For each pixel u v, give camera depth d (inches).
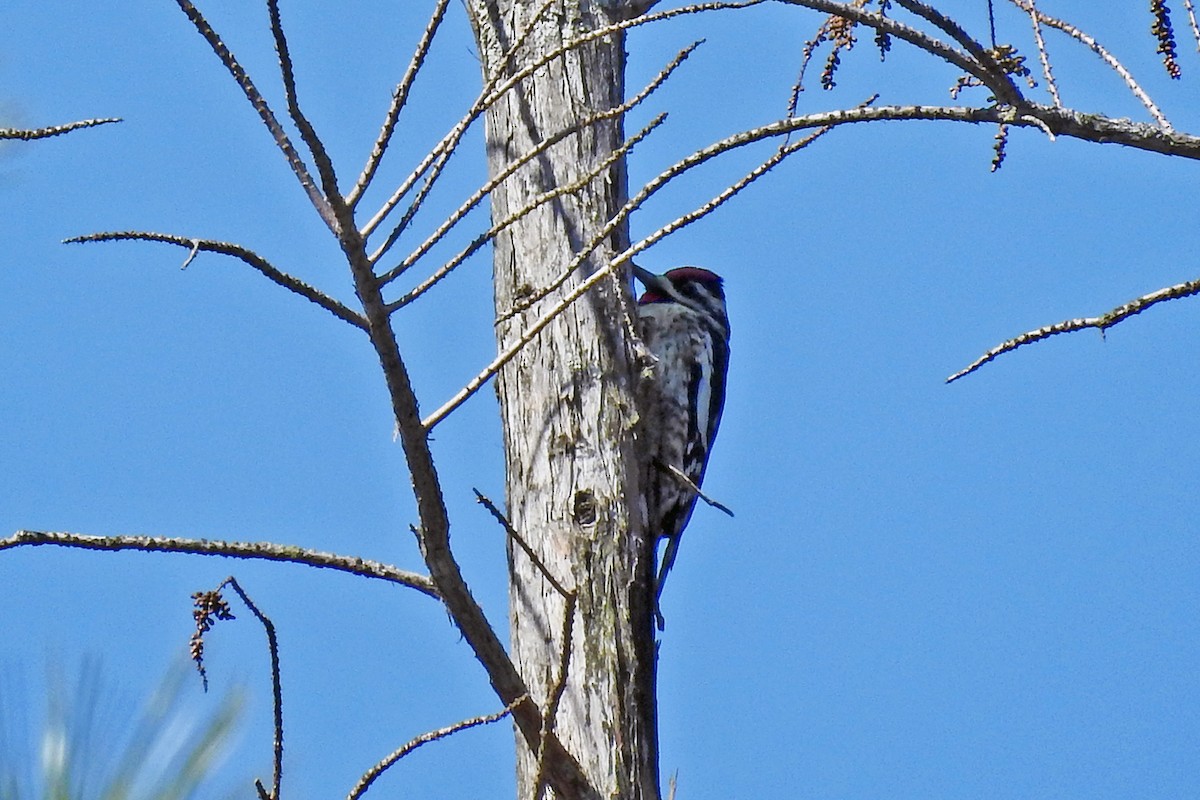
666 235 235.8
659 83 245.6
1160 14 259.0
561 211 350.9
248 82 232.8
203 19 231.5
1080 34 263.4
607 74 368.5
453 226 229.6
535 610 316.8
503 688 263.6
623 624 315.6
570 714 303.3
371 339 230.5
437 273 231.1
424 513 245.3
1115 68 259.0
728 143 234.4
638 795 299.9
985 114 242.5
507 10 370.6
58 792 136.9
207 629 241.8
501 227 232.5
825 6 255.0
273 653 242.7
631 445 336.5
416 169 227.0
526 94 361.4
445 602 255.1
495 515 232.1
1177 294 223.6
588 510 325.4
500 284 353.4
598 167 237.1
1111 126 247.9
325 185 215.9
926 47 249.6
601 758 299.6
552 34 365.4
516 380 341.4
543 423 334.3
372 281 225.0
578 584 316.8
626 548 324.2
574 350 339.9
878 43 309.0
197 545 250.5
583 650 309.7
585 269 346.3
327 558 264.7
